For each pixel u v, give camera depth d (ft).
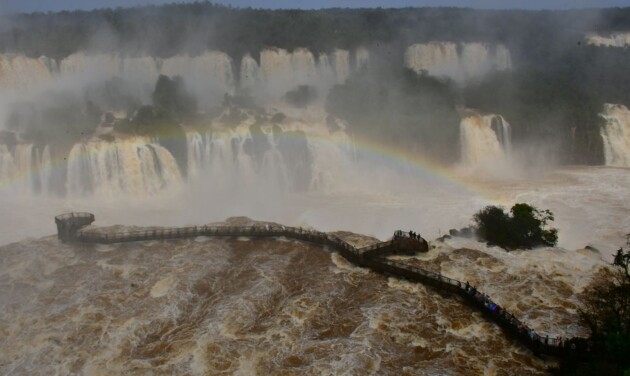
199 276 150.10
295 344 121.08
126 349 121.90
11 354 121.49
